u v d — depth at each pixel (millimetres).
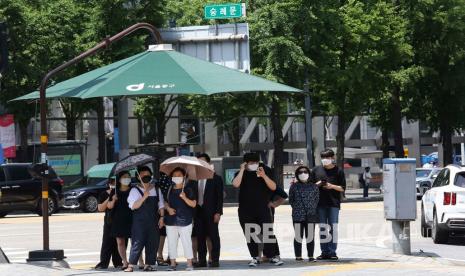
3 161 67875
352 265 25156
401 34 76812
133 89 25125
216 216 25062
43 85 26031
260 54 70062
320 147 101750
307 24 70250
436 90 83938
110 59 67562
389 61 77625
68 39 68250
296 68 69375
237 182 24859
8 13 66125
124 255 24766
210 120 73375
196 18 72188
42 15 67562
